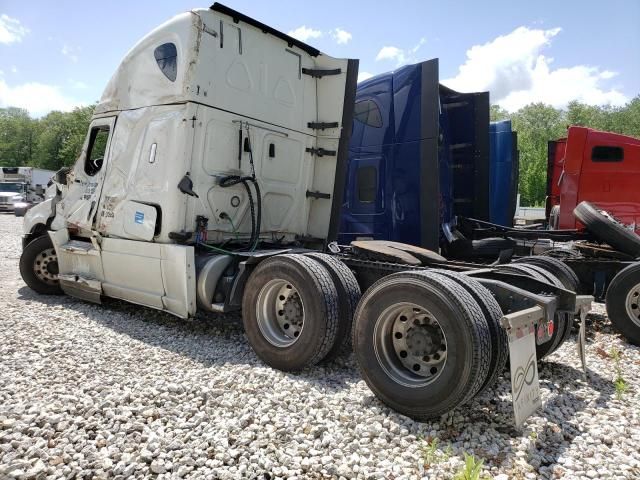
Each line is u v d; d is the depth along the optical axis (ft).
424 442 9.29
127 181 17.92
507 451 9.02
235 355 14.44
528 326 9.94
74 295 20.71
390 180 23.70
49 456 8.43
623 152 27.68
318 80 20.53
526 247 23.52
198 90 16.11
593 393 11.98
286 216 19.84
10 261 34.19
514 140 35.76
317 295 12.58
